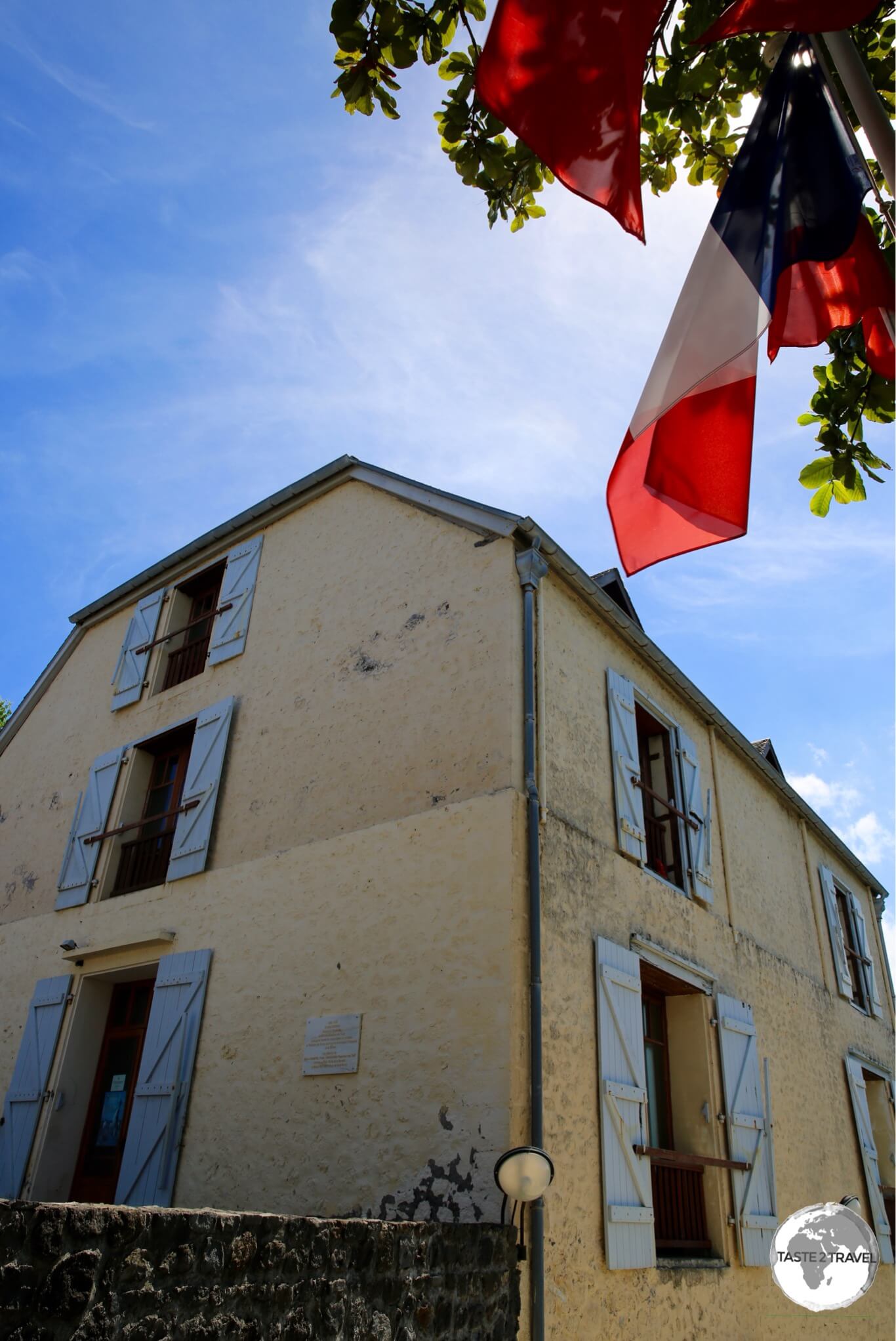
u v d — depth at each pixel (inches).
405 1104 213.6
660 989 296.2
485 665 256.1
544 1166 176.9
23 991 337.7
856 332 165.9
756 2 126.1
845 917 484.7
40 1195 281.7
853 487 165.8
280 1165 229.5
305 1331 133.6
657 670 335.6
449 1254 166.2
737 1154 282.2
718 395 142.7
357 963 239.5
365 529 322.0
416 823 246.5
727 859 349.1
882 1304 351.6
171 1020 273.7
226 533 383.6
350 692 288.4
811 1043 371.2
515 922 215.9
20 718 438.6
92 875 339.3
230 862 291.4
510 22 131.2
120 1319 112.1
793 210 143.5
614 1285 211.5
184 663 386.3
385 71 155.3
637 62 133.2
